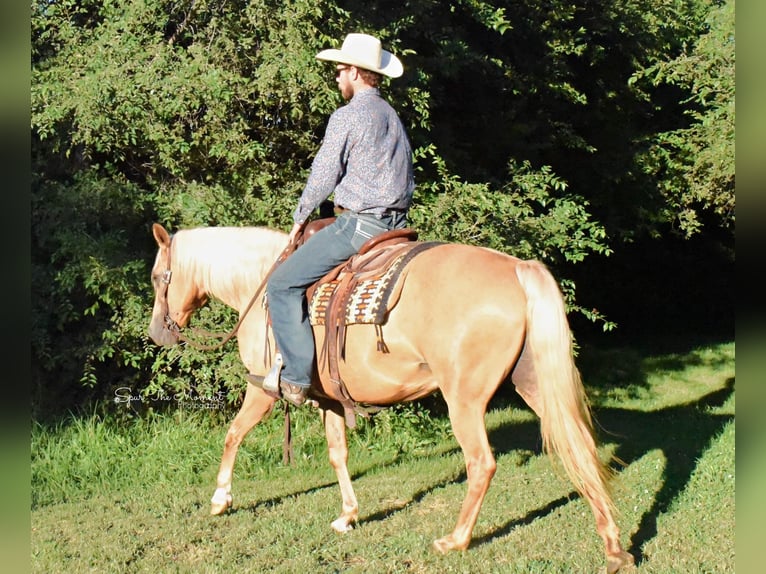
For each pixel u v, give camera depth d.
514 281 3.89
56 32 8.44
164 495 5.97
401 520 5.05
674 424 8.92
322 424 7.46
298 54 7.31
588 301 16.34
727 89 9.02
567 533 4.67
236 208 7.43
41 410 7.44
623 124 12.60
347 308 4.14
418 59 8.97
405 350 4.02
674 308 17.12
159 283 5.29
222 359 7.32
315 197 4.27
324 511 5.31
